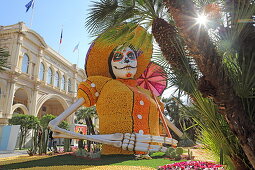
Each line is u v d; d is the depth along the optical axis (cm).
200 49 254
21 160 945
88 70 1174
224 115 254
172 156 912
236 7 251
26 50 3031
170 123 1243
